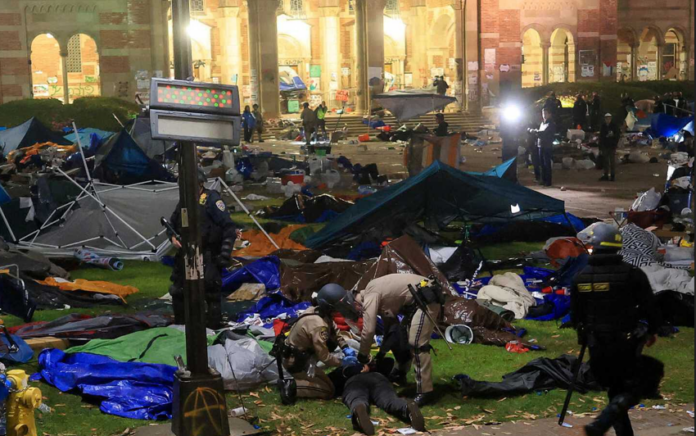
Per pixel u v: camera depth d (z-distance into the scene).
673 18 51.66
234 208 19.61
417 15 54.16
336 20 53.69
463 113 44.62
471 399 7.41
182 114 6.14
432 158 21.69
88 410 7.23
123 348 8.16
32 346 8.60
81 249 13.80
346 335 8.97
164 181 17.27
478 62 45.25
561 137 34.50
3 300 10.03
